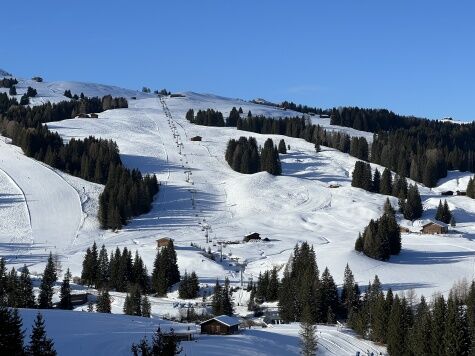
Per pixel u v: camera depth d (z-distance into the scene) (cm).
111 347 7562
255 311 11762
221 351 8150
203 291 12938
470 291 10212
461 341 8094
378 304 9794
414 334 8562
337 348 9212
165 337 5569
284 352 8675
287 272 12594
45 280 11575
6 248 16238
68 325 8631
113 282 13450
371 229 14850
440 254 15238
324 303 11169
